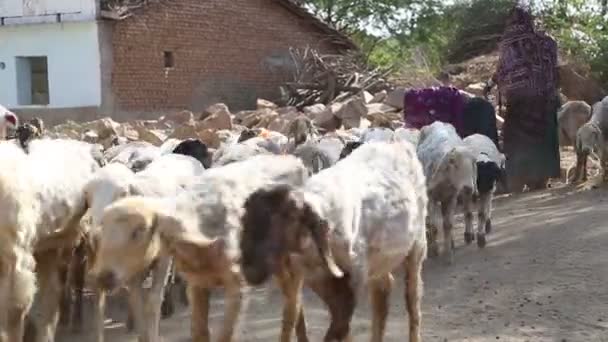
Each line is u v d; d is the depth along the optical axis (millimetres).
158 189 7402
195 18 27297
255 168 6367
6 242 6223
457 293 8992
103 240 5453
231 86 28344
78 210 7430
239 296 5945
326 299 6016
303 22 29797
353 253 5965
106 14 24578
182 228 5633
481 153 11195
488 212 11242
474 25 29812
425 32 36844
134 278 6867
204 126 19438
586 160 14617
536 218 11992
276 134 14414
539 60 13953
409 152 6926
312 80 25125
